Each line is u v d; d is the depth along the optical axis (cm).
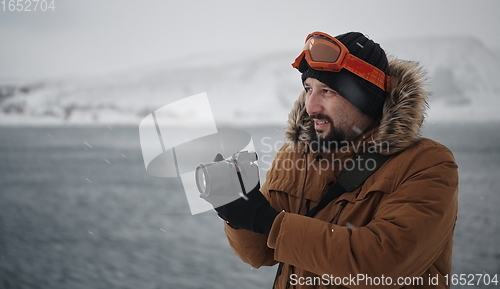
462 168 2402
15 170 3731
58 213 1997
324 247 82
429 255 84
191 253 1223
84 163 4197
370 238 81
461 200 1587
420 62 103
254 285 888
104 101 9825
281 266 119
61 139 6762
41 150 5319
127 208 2028
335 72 97
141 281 960
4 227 1686
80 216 1902
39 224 1741
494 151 3041
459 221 1261
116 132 7938
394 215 84
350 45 98
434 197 85
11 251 1302
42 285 970
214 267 1059
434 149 93
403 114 94
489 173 2223
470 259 916
